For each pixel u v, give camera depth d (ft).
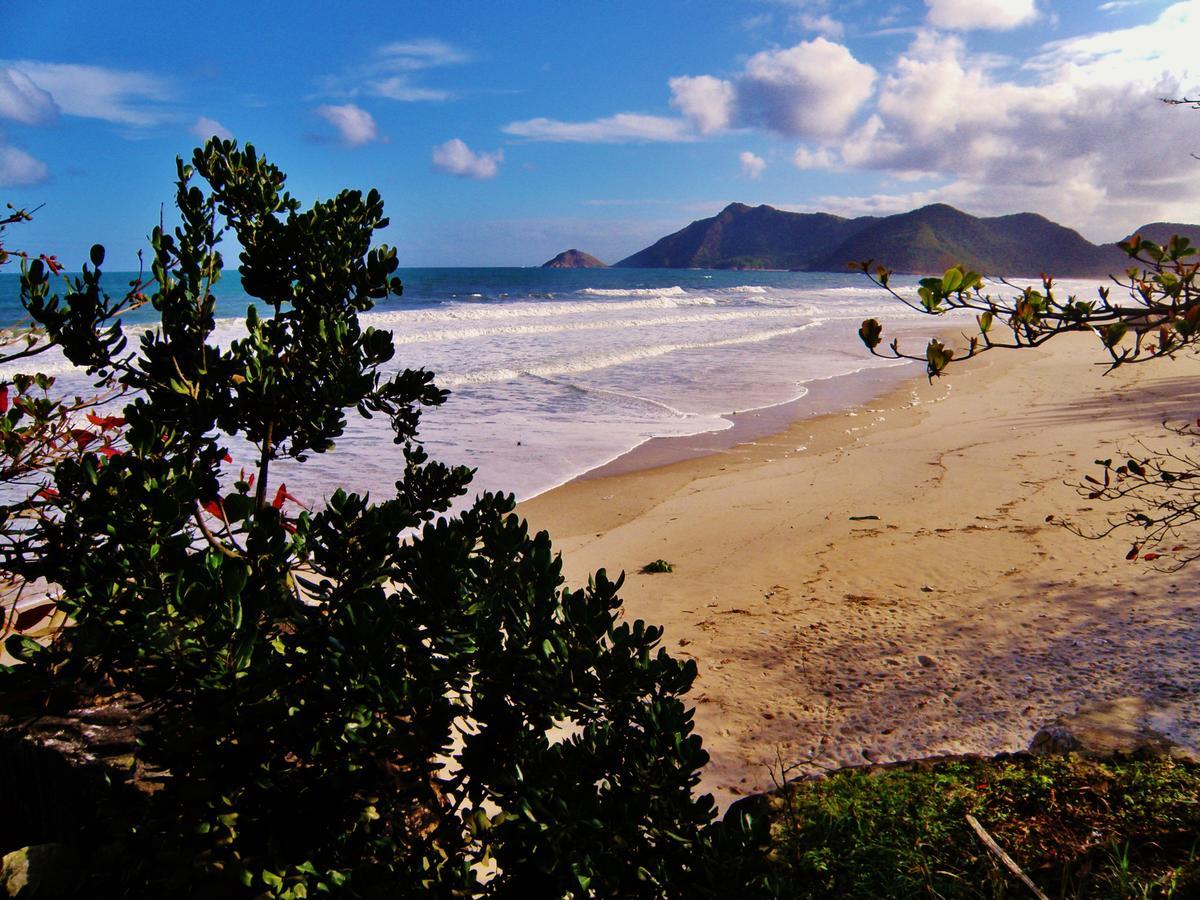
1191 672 13.57
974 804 10.25
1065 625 16.66
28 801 7.84
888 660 15.97
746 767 12.50
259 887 6.03
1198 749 10.91
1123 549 21.15
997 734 12.36
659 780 6.51
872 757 12.25
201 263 9.16
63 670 6.54
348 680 6.18
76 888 6.75
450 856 6.63
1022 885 8.63
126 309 8.67
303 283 9.80
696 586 21.48
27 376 10.12
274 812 6.26
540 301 185.26
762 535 25.90
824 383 62.34
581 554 24.84
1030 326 7.15
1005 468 31.99
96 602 6.02
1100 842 9.17
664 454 39.19
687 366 71.31
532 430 43.55
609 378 63.41
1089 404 45.29
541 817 6.04
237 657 5.88
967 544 23.12
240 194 9.36
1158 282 7.07
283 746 6.19
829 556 23.25
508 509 8.14
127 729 8.29
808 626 18.19
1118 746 11.18
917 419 46.55
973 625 17.31
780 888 6.43
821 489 31.40
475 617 6.98
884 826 10.03
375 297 10.11
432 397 9.96
